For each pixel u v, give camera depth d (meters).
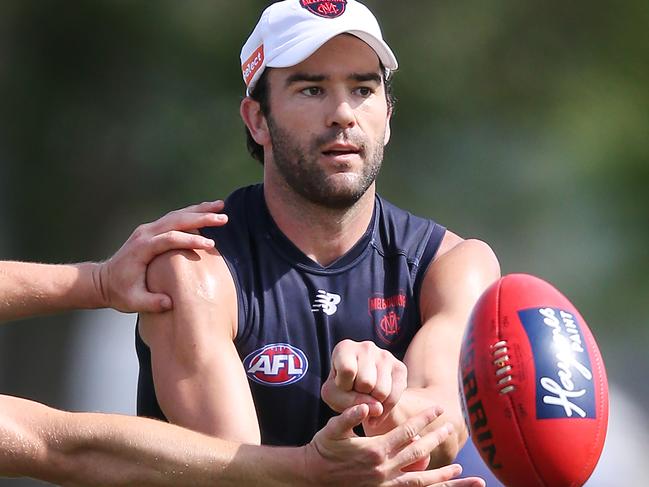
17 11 43.25
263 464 14.41
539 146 49.09
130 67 43.91
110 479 14.82
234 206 16.70
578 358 13.27
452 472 14.38
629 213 54.19
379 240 16.58
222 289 15.80
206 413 15.20
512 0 45.94
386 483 14.20
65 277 16.59
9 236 45.09
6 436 14.84
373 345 14.10
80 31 43.50
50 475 14.98
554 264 55.50
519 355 13.23
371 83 15.88
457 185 48.16
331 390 13.98
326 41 15.62
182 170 44.34
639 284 56.56
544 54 46.66
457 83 45.62
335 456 14.10
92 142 44.47
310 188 15.80
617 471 39.34
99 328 57.84
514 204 50.16
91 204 45.03
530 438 13.10
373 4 44.59
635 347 59.78
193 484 14.59
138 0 43.31
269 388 15.82
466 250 16.59
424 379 15.33
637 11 47.47
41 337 46.03
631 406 46.47
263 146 16.72
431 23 44.94
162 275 15.84
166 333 15.67
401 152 46.59
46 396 46.22
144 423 14.89
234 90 43.75
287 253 16.22
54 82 44.03
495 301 13.71
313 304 16.11
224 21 43.66
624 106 49.44
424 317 16.31
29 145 44.50
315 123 15.71
